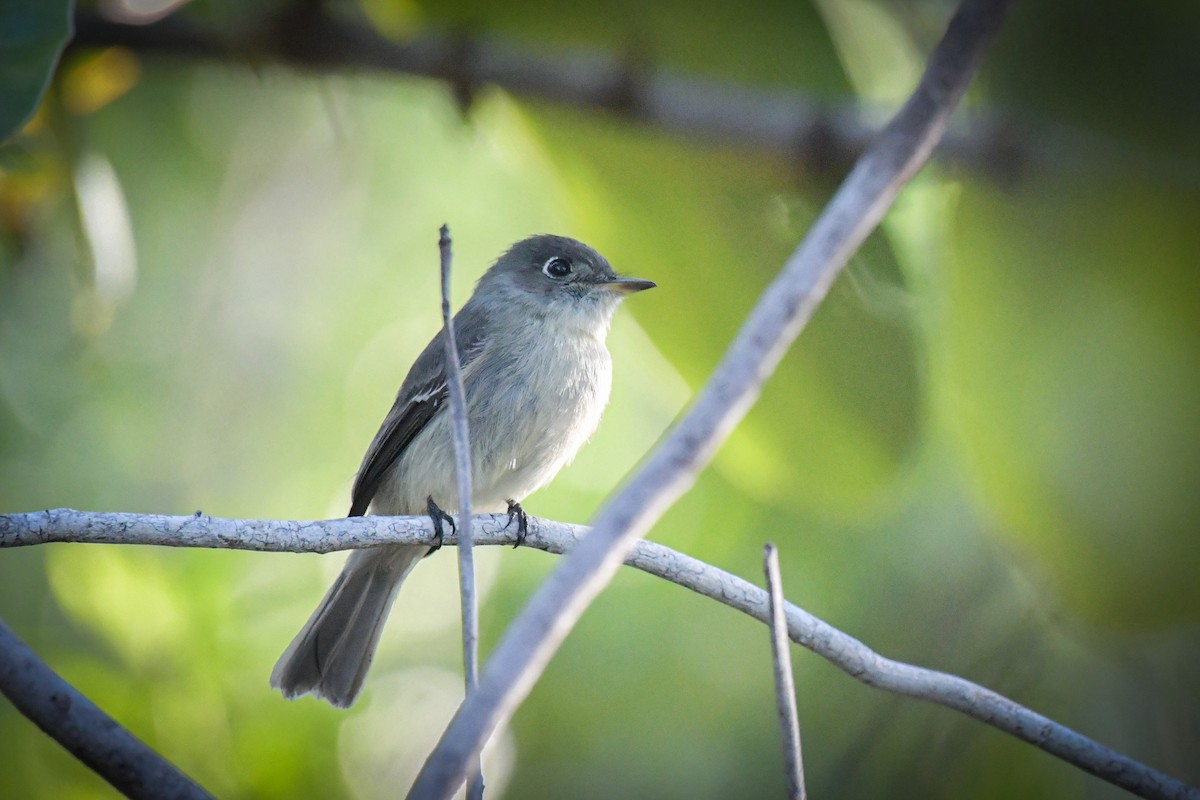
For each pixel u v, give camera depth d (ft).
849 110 24.64
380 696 36.52
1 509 38.73
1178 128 22.50
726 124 24.64
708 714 34.63
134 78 27.84
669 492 11.78
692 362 26.81
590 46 25.57
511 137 27.68
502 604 35.76
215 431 40.78
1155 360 23.39
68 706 14.29
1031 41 22.80
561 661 34.68
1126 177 22.90
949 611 33.50
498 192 40.96
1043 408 23.81
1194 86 22.34
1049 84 22.90
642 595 35.09
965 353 24.31
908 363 25.63
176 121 38.73
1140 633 23.99
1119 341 23.47
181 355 40.96
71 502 39.14
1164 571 23.39
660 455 11.91
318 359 41.32
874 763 32.99
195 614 29.96
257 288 41.37
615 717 34.50
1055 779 31.96
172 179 39.34
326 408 41.04
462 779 10.91
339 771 30.48
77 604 29.37
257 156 40.27
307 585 32.40
